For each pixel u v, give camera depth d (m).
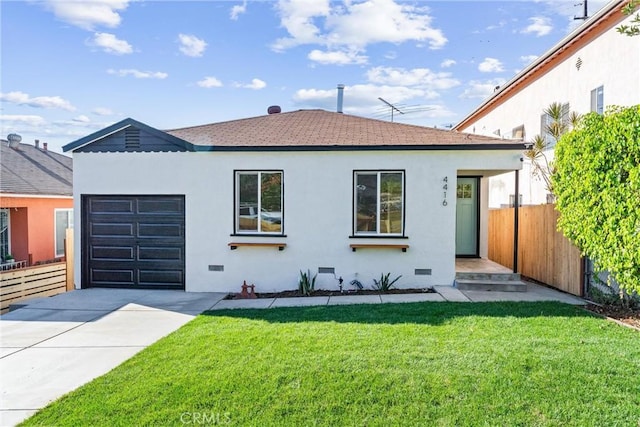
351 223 9.62
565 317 6.54
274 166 9.77
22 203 14.30
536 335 5.61
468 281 9.23
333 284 9.69
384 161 9.53
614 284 7.36
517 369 4.45
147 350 5.46
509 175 15.18
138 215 10.12
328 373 4.45
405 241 9.50
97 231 10.23
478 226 11.62
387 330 5.93
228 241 9.88
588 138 6.77
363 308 7.45
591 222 6.76
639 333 5.69
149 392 4.18
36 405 4.11
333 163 9.66
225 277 9.91
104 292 9.73
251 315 7.20
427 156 9.44
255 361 4.84
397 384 4.19
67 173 18.69
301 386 4.20
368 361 4.74
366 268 9.62
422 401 3.88
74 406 4.01
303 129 11.20
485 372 4.40
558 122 10.79
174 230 10.05
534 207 10.10
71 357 5.38
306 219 9.73
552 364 4.56
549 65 12.83
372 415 3.69
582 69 11.07
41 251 15.13
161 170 10.00
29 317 7.43
